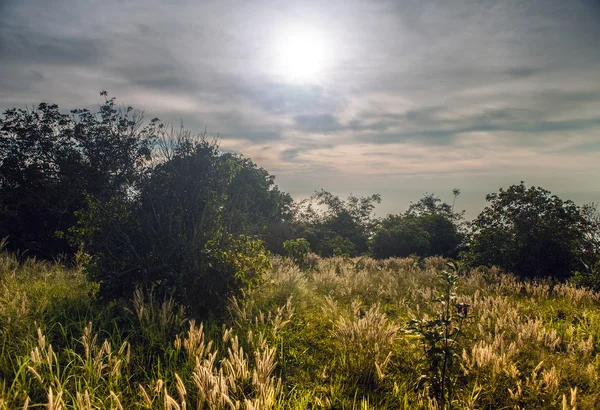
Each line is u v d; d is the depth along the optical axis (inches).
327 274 425.4
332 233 1008.2
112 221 267.3
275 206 674.8
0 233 479.2
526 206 528.4
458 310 178.2
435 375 162.7
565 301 346.9
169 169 295.3
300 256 434.3
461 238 949.8
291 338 219.3
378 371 169.8
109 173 553.0
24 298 206.7
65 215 511.8
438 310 266.8
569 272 500.7
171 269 250.8
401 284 414.0
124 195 297.7
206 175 294.2
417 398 158.2
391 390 168.7
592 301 342.6
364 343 197.6
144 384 158.6
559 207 521.3
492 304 301.7
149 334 200.1
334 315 267.1
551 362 192.1
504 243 537.0
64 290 267.9
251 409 124.9
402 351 206.2
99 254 257.0
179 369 170.2
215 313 251.6
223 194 297.6
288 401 150.8
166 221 276.1
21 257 433.1
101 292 247.8
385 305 319.0
